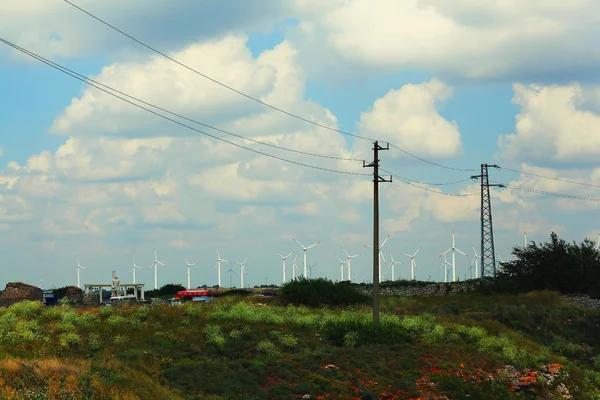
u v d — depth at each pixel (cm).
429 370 4684
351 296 7694
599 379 5538
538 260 10225
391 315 6538
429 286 10419
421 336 5572
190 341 4694
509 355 5419
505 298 9169
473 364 5034
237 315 5588
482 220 10269
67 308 5766
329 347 4903
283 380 4056
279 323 5522
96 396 3105
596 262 9919
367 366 4506
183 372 3922
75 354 4194
